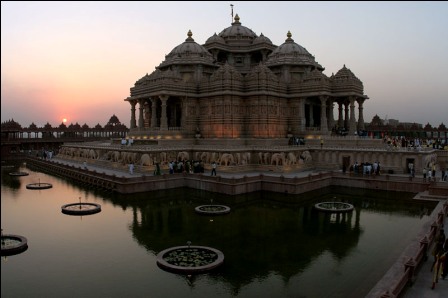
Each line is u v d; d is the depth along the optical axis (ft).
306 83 192.95
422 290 49.70
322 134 186.80
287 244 78.13
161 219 98.17
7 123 313.73
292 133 198.18
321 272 63.57
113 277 61.77
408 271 50.83
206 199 122.72
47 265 67.05
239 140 176.96
